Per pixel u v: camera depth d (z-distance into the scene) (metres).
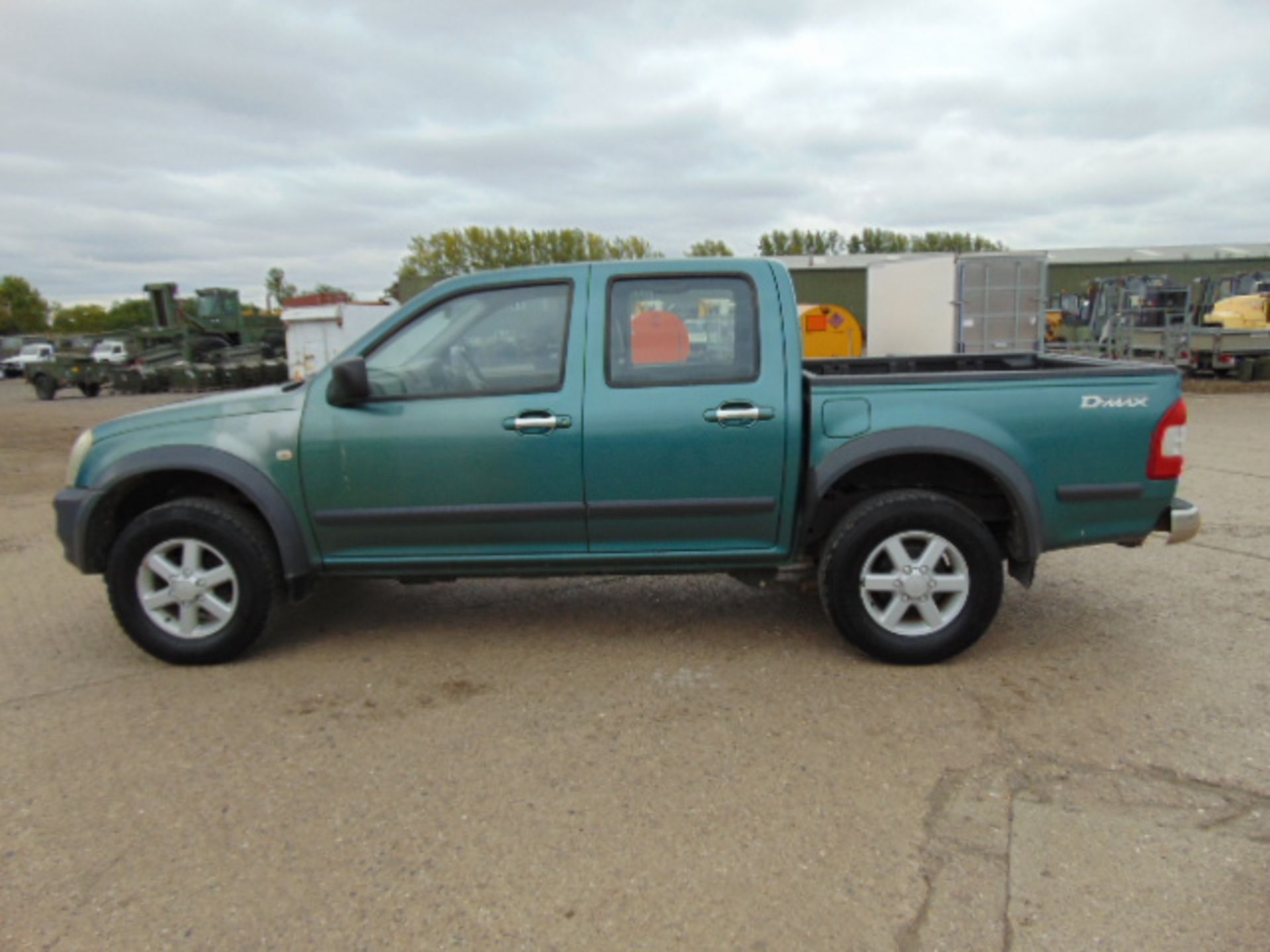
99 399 26.41
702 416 3.81
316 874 2.53
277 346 33.22
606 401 3.84
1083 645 4.13
